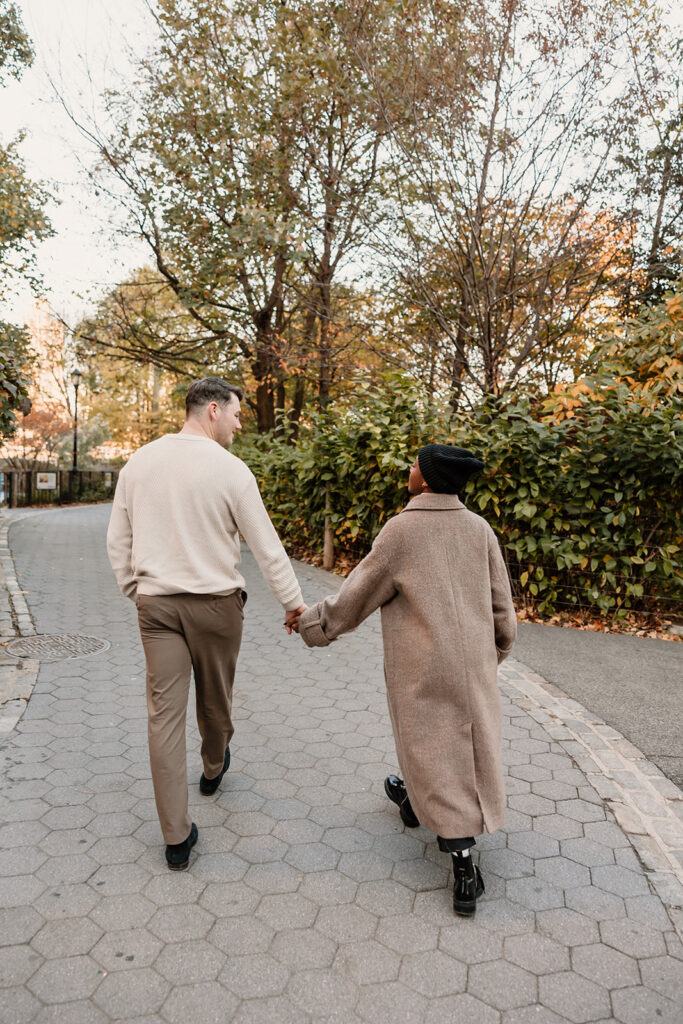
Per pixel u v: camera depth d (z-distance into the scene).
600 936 2.35
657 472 6.04
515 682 4.86
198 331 18.80
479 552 2.54
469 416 7.11
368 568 2.53
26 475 25.36
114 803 3.07
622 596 6.54
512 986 2.12
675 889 2.62
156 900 2.45
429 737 2.46
